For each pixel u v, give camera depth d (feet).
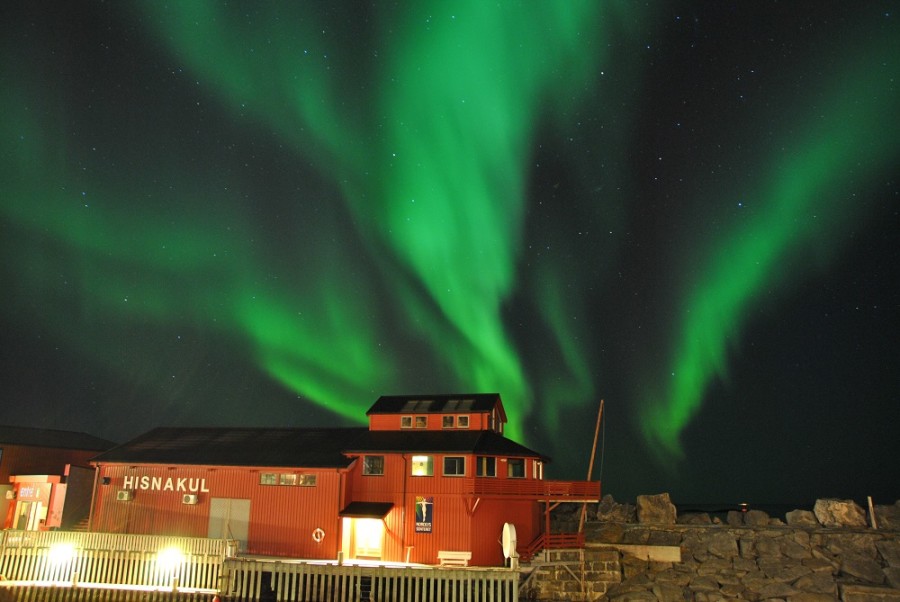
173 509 142.61
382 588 110.52
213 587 115.14
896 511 146.00
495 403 148.56
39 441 179.22
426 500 131.75
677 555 132.16
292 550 134.10
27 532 126.11
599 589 124.98
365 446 139.03
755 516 152.05
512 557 108.99
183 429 166.09
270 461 140.56
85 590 116.57
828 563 128.16
